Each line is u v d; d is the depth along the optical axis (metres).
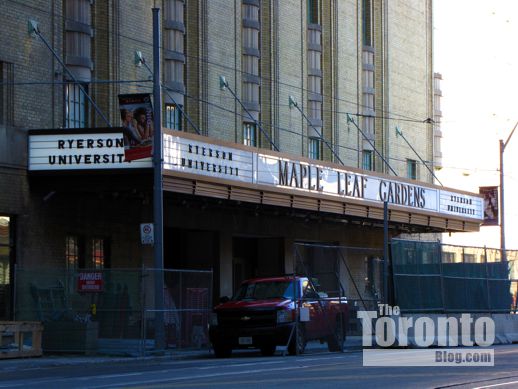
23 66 27.77
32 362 22.31
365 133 45.53
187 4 34.72
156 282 25.16
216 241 36.69
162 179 26.83
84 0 30.14
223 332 25.41
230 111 36.16
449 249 32.28
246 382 16.70
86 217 30.00
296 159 33.34
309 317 25.86
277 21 39.50
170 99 33.34
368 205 37.34
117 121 31.08
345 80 44.19
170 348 25.95
